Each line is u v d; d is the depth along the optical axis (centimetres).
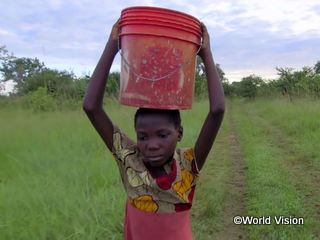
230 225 548
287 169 851
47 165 691
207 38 195
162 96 188
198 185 711
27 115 1078
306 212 589
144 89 188
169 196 195
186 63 190
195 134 1259
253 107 3706
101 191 543
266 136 1425
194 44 192
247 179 769
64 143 868
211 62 195
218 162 951
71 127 1038
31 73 1684
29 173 640
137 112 192
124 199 535
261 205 607
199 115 1828
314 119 1538
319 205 625
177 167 197
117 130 207
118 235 450
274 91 4000
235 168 893
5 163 697
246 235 518
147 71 187
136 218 198
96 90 198
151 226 196
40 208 462
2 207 462
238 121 2164
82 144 895
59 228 427
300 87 2575
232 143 1289
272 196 648
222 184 737
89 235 423
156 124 185
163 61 186
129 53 189
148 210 196
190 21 188
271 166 866
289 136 1382
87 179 577
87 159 736
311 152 996
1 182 599
